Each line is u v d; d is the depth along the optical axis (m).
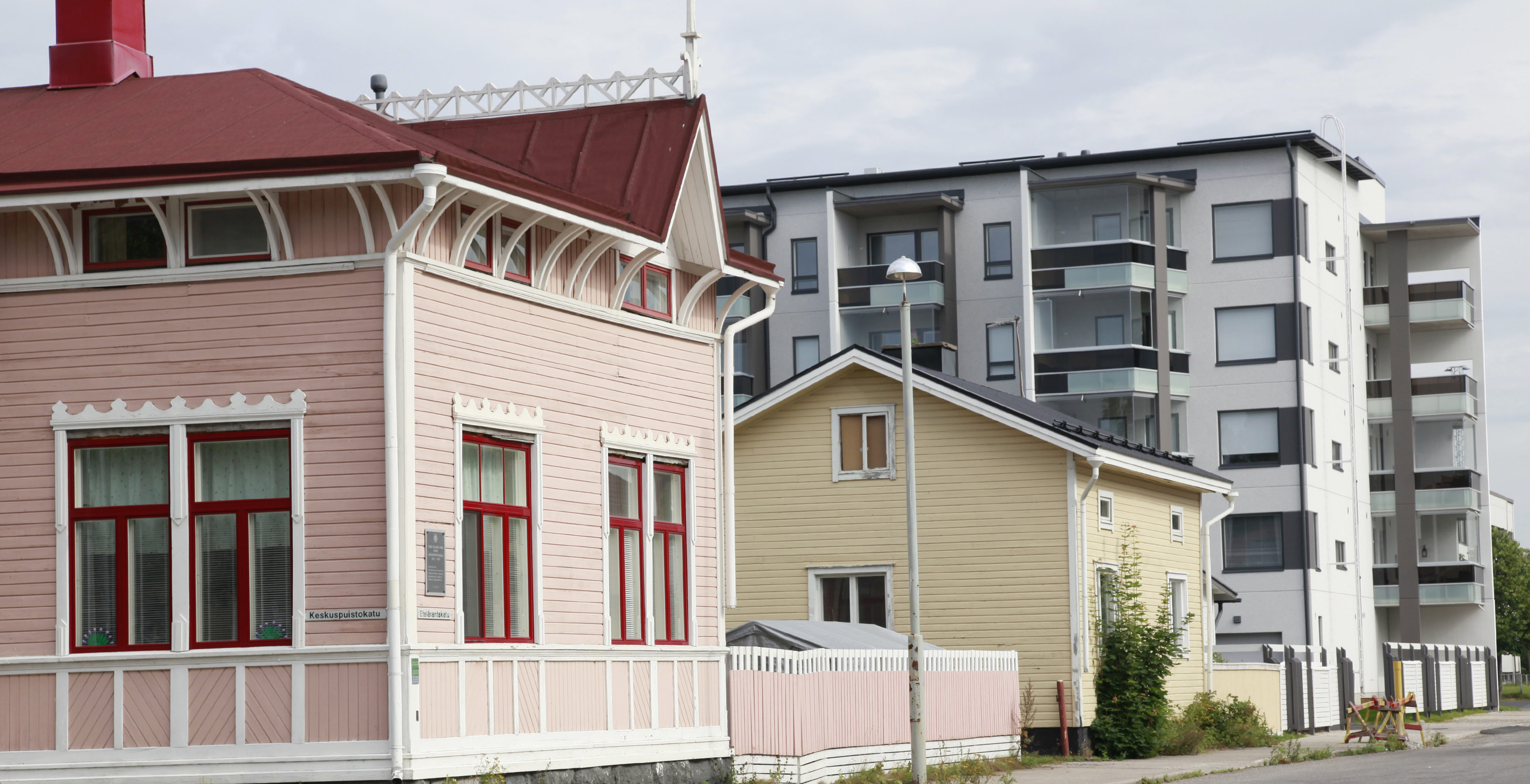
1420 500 61.31
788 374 56.56
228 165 15.06
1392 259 61.69
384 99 20.02
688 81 19.16
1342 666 40.75
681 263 19.81
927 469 29.73
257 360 15.45
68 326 15.83
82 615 15.66
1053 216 55.28
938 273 55.00
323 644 15.07
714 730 19.39
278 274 15.43
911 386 23.00
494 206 16.03
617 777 17.53
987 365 55.38
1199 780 23.27
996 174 55.97
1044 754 28.19
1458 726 40.88
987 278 55.75
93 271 15.81
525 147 19.19
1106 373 53.16
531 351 16.98
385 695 14.86
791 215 57.22
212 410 15.45
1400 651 46.94
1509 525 103.56
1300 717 37.16
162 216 15.60
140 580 15.64
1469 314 62.72
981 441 29.39
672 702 18.73
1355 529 55.78
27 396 15.84
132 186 15.23
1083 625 28.61
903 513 29.73
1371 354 63.44
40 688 15.52
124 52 18.88
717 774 19.28
